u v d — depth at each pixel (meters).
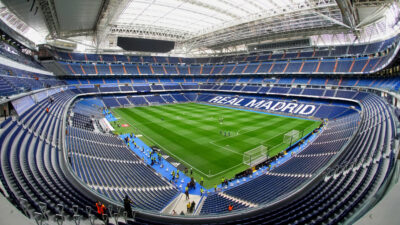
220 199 20.55
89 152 27.19
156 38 72.12
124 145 36.06
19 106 25.42
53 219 10.18
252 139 39.78
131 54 92.19
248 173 27.09
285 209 13.38
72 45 76.94
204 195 22.75
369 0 36.47
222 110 67.88
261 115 60.25
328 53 70.62
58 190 13.98
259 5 46.78
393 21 45.19
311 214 11.50
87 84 76.25
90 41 76.50
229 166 29.44
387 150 17.00
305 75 73.19
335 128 40.22
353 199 12.09
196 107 73.56
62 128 30.11
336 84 63.81
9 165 13.77
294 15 48.09
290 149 35.16
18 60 42.81
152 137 41.28
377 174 13.42
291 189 18.30
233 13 52.12
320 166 22.20
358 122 35.56
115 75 84.12
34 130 23.28
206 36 71.75
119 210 12.36
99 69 81.50
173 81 94.56
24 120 23.81
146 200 18.28
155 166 29.53
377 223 4.48
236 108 71.69
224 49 101.44
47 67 65.75
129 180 22.36
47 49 69.19
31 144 19.84
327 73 66.00
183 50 95.88
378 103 39.38
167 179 26.06
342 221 9.52
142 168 27.66
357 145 23.25
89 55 83.25
